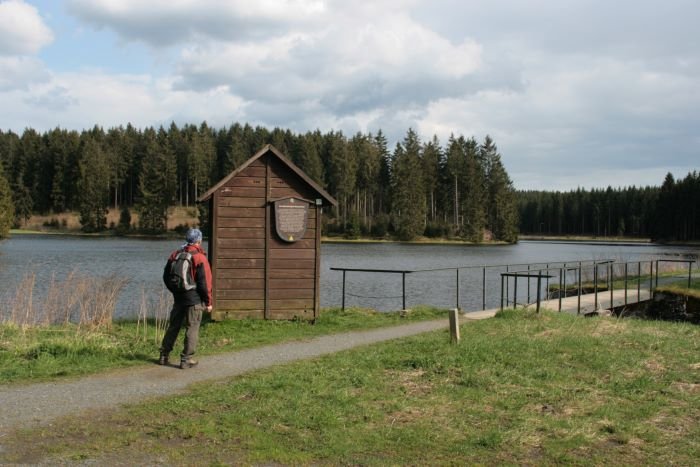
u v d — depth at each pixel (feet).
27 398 24.32
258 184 45.80
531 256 221.46
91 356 32.01
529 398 24.98
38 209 390.83
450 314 35.50
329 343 37.96
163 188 346.74
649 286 83.15
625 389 26.45
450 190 368.89
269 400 24.02
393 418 22.35
